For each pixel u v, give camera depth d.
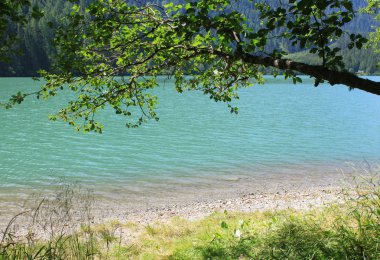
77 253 4.96
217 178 18.64
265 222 8.39
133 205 14.40
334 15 4.46
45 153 24.02
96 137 29.98
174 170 20.08
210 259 6.68
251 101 68.69
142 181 17.88
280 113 49.66
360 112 53.06
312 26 4.53
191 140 29.14
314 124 39.75
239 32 5.05
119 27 6.14
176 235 9.53
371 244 5.39
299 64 4.63
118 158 22.72
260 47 5.14
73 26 5.87
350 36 4.44
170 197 15.54
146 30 6.77
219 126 36.94
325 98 80.50
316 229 6.38
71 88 7.05
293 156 24.02
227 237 7.70
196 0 5.23
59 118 7.31
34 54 123.88
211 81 7.49
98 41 6.20
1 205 13.71
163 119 41.56
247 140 29.47
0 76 125.00
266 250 6.14
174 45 6.27
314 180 18.56
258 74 7.14
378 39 15.27
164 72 7.42
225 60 6.53
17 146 26.23
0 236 10.23
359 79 4.27
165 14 6.46
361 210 6.90
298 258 5.61
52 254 4.60
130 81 7.12
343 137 31.72
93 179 18.19
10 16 4.18
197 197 15.58
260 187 17.23
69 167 20.48
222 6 5.71
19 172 19.27
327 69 4.43
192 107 55.34
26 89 79.50
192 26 4.96
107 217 12.68
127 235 9.84
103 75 6.73
